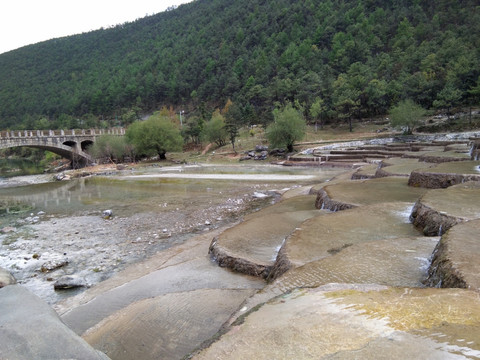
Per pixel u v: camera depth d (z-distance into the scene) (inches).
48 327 143.0
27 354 124.1
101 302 323.0
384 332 130.7
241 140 3041.3
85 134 2689.5
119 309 304.7
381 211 442.0
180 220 693.3
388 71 3841.0
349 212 444.1
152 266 422.0
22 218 791.1
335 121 3457.2
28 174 2353.6
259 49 5940.0
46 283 398.9
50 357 123.9
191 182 1306.6
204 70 6136.8
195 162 2314.2
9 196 1184.8
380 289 183.5
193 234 582.9
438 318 138.4
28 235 629.6
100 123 5270.7
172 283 349.7
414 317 141.5
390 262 257.8
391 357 111.8
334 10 6220.5
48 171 2586.1
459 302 153.4
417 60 3740.2
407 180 708.7
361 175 933.2
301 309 162.9
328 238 345.1
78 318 293.0
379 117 3368.6
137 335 235.8
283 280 237.5
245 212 741.3
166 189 1147.3
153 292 334.0
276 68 5014.8
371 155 1777.8
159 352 213.9
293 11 6594.5
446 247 229.9
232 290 300.0
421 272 238.4
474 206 366.0
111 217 755.4
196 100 5772.6
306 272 246.4
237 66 5689.0
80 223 708.7
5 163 3604.8
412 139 2327.8
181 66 6702.8
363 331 133.5
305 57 4909.0
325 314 153.1
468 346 113.9
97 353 133.0
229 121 3223.4
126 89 6200.8
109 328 250.4
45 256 498.3
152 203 902.4
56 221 740.0
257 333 142.6
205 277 355.6
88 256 492.1
